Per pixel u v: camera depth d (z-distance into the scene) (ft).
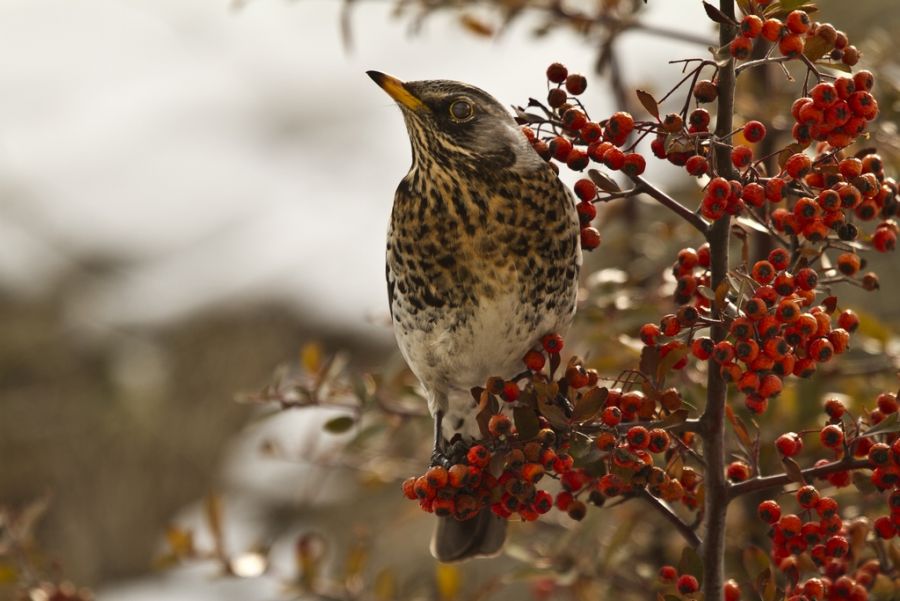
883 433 17.24
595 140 17.30
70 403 24.63
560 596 18.31
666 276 17.87
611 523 18.22
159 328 25.49
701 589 17.29
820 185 17.25
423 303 17.69
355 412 17.90
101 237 26.63
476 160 17.63
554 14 18.21
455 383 17.75
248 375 24.57
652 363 17.25
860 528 17.39
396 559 19.36
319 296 25.05
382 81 17.70
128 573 23.38
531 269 17.63
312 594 18.15
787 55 17.16
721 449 17.28
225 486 21.71
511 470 17.26
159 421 24.41
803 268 17.22
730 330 17.17
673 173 19.39
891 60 17.97
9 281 25.66
